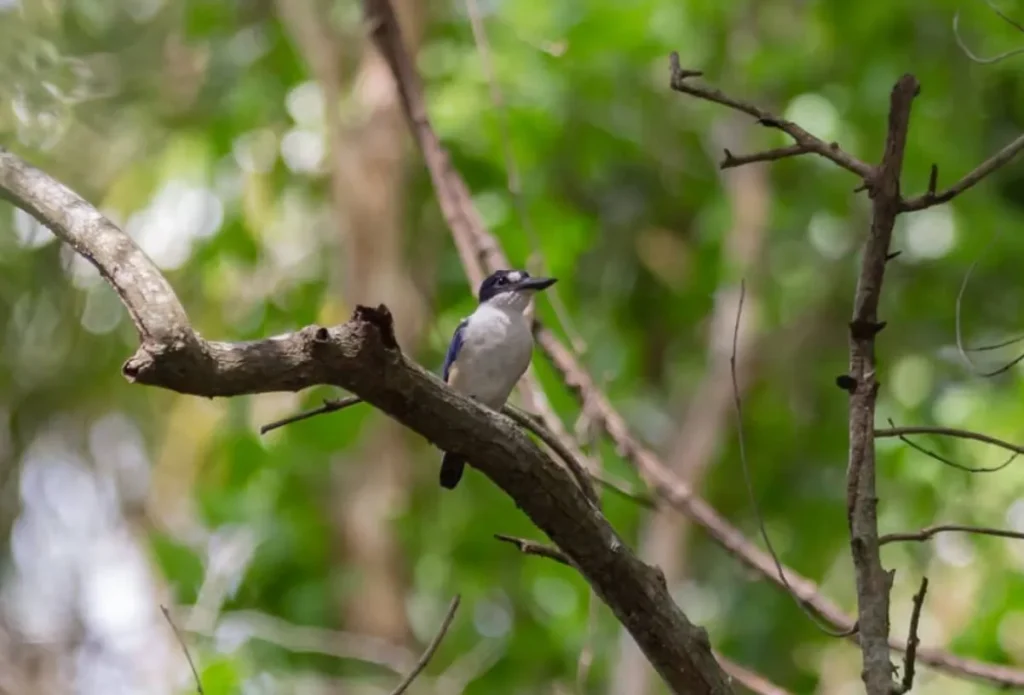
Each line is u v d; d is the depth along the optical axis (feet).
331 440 38.60
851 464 16.71
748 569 26.91
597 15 44.70
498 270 26.76
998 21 42.27
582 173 46.80
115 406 42.04
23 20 31.48
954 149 45.57
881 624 16.01
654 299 51.13
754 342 44.47
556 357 26.63
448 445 14.85
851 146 45.93
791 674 44.78
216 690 30.89
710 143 48.32
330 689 34.47
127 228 41.11
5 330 37.29
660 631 16.46
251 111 44.70
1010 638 38.19
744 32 47.44
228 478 41.04
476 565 42.63
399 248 41.19
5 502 41.09
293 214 45.78
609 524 16.29
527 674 41.60
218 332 43.55
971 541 43.27
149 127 40.52
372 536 39.83
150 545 40.37
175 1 41.32
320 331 13.12
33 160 32.27
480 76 43.19
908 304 47.60
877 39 45.96
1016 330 45.65
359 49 45.52
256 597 39.93
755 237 45.70
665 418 49.75
